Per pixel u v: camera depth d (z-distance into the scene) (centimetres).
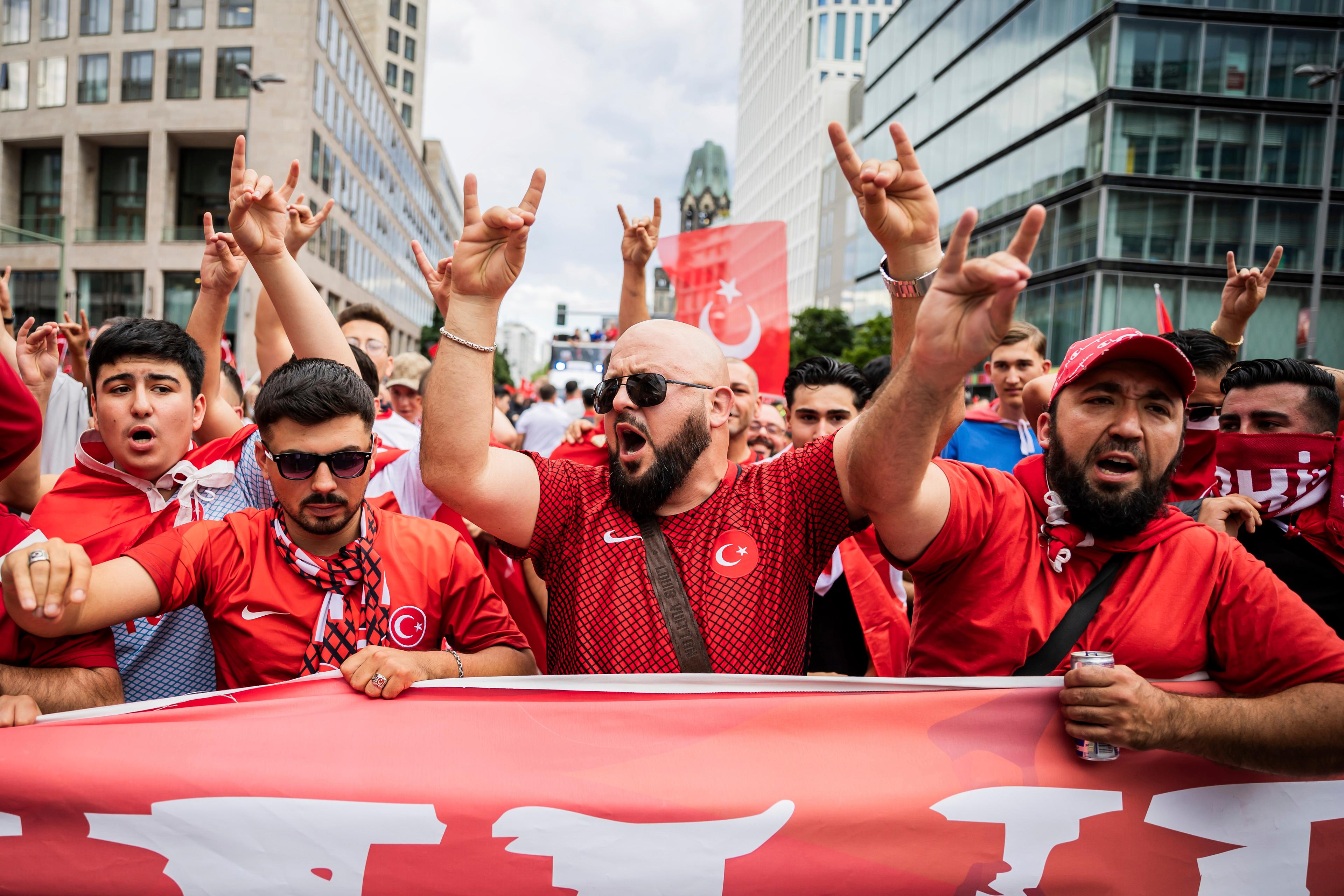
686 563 197
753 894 172
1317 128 2673
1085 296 2739
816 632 341
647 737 179
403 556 211
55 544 165
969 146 3672
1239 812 183
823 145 7856
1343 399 284
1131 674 163
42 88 3644
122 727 172
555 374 3072
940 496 181
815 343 4853
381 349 479
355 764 172
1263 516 255
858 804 175
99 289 3572
